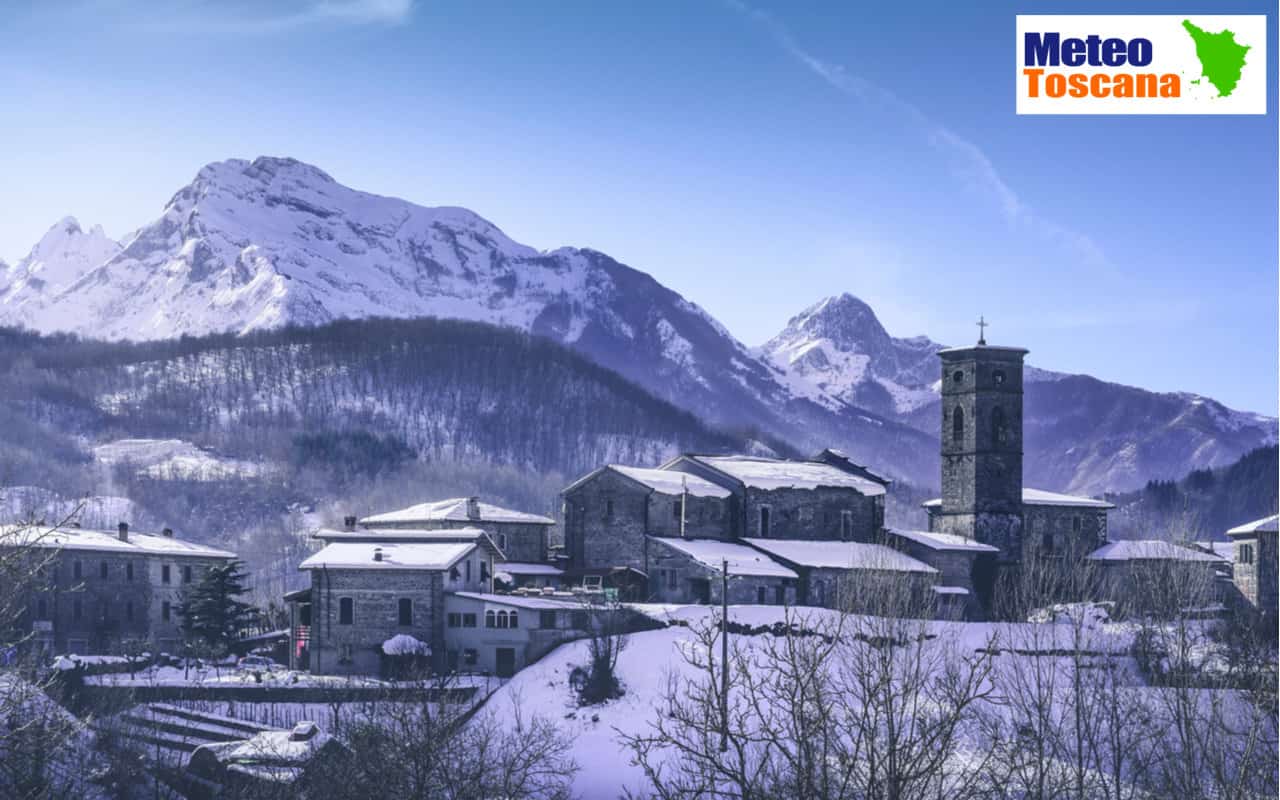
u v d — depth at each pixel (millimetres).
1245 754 43031
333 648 110750
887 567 108688
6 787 38938
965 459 143375
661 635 105438
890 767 30984
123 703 89750
